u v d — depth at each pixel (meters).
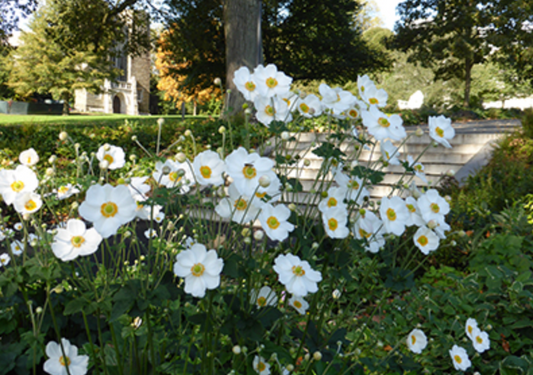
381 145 1.79
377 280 2.75
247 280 1.41
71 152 7.89
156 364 1.55
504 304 2.32
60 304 1.82
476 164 6.34
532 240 3.24
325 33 20.67
